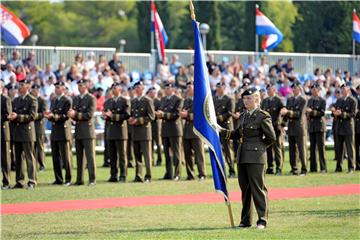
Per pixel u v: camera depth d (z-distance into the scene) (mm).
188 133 52469
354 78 70875
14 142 48562
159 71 72500
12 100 48812
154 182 51312
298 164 61688
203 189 47219
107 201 42156
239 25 122562
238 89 58156
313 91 58219
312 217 36000
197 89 34312
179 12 136125
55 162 50562
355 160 58562
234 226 33906
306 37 100000
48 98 65312
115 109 51719
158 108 53688
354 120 57719
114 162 52156
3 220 36344
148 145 52031
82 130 49844
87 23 174375
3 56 66375
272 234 31578
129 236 31750
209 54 75688
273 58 81438
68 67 73500
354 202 40969
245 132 33344
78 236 32062
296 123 55469
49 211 38938
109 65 72312
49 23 170625
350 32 95125
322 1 97562
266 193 33531
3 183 48656
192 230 33094
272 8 113250
